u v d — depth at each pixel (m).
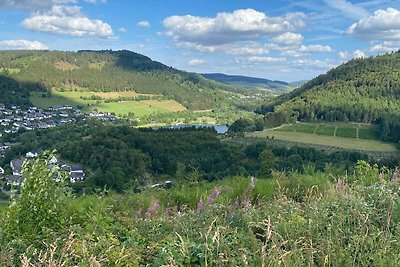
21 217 5.35
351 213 5.00
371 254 3.92
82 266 3.94
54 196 5.68
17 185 5.69
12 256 4.41
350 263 3.78
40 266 4.02
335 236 4.35
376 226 4.82
